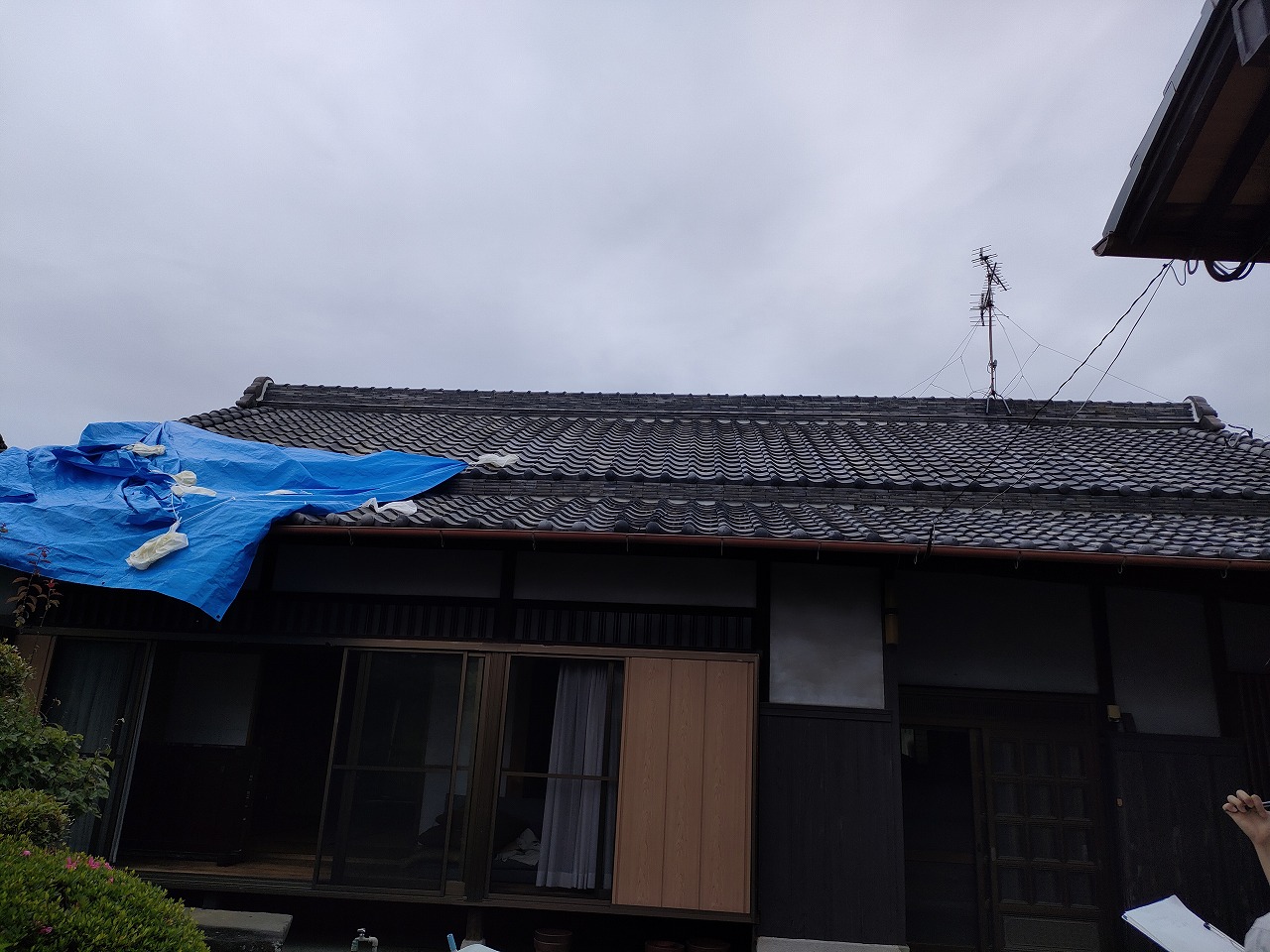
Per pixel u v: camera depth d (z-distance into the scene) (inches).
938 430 448.1
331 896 253.6
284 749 353.4
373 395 490.6
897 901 240.2
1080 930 267.6
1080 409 454.0
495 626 272.8
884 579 267.1
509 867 250.8
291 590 281.1
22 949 119.7
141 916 134.4
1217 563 244.2
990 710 284.2
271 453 330.6
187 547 256.5
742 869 238.8
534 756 261.3
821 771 251.0
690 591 271.1
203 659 305.0
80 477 307.4
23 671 213.2
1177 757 273.4
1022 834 276.4
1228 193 207.2
